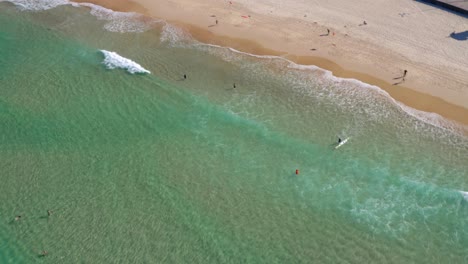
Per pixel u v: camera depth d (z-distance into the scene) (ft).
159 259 100.32
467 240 104.22
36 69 159.74
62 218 108.78
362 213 110.63
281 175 120.57
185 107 142.92
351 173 120.88
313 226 107.65
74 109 141.59
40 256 100.63
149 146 128.98
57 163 123.13
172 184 117.91
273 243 103.81
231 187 117.29
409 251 102.17
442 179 118.73
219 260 100.37
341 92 147.64
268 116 139.64
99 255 100.94
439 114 137.28
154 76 156.56
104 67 160.86
